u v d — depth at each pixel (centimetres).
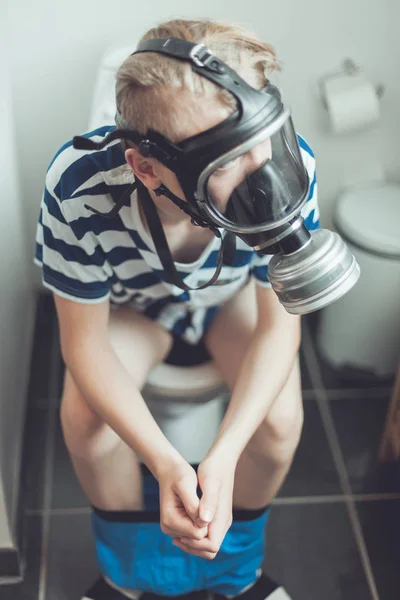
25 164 196
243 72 88
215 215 92
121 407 117
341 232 185
